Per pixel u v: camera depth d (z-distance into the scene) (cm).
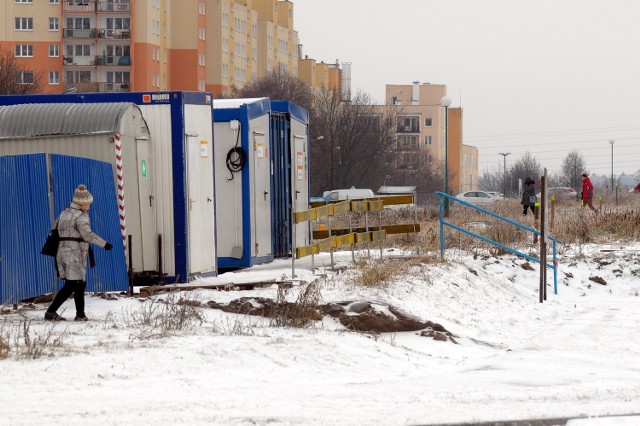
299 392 1944
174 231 3756
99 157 3519
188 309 2978
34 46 19350
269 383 2092
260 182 4466
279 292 3092
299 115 5031
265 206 4522
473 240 5372
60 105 3600
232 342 2512
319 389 1995
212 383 2055
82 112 3553
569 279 4891
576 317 3950
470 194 17175
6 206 3127
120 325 2805
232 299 3234
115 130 3506
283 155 4822
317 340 2652
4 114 3584
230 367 2259
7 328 2714
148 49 19388
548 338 3331
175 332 2684
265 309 3097
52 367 2131
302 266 4250
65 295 2905
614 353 2938
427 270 4012
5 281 3109
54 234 2912
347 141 17912
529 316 3909
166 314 2855
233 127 4312
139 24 19288
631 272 4972
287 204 4856
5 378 2022
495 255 5075
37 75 17925
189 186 3806
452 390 2005
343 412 1691
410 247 5028
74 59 19325
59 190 3225
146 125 3759
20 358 2214
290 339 2642
